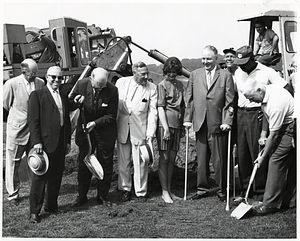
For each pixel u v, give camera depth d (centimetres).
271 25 839
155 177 704
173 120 620
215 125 607
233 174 635
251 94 538
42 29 1151
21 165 725
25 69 608
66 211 588
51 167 561
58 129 557
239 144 610
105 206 601
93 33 1235
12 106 611
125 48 952
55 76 552
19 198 640
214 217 563
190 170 737
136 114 621
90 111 586
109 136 596
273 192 559
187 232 514
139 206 602
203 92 614
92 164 586
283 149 549
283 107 532
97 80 569
